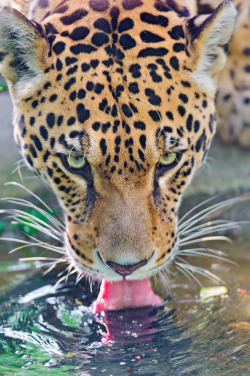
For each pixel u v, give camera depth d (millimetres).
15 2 11000
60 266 11328
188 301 9953
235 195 13836
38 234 12883
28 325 9305
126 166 8289
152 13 9211
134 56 8617
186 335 8859
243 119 15156
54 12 9406
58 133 8727
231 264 11281
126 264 8273
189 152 9172
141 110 8344
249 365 7918
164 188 9125
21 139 9469
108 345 8664
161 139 8469
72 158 8805
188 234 12430
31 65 8891
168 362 8117
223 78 14766
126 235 8258
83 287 10586
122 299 9648
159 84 8578
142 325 9219
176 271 11055
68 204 9172
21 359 8281
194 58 9023
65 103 8617
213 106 9758
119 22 8914
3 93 16859
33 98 9000
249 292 10195
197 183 14273
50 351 8516
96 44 8680
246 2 10742
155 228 8625
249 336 8688
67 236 9320
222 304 9789
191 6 10445
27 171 14328
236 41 14094
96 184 8641
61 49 8773
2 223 13164
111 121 8289
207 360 8102
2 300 10188
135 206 8375
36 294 10391
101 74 8477
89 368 8023
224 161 15094
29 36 8672
